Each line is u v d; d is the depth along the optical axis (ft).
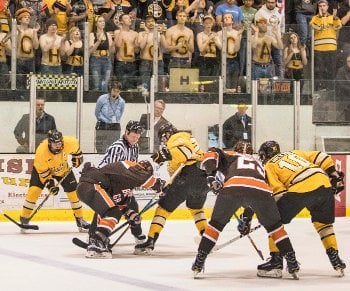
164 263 57.31
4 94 85.10
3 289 45.96
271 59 95.40
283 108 92.22
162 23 97.66
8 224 83.56
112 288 46.26
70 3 96.37
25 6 94.02
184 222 86.63
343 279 50.83
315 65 95.55
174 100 89.66
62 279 49.60
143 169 58.49
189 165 61.52
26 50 88.99
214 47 93.81
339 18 105.70
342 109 95.14
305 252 65.00
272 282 49.26
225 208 49.32
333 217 51.60
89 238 62.90
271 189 50.83
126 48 91.86
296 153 52.31
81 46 90.02
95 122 87.25
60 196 86.38
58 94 86.28
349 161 94.27
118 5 96.99
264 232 78.89
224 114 90.84
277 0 100.17
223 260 59.36
